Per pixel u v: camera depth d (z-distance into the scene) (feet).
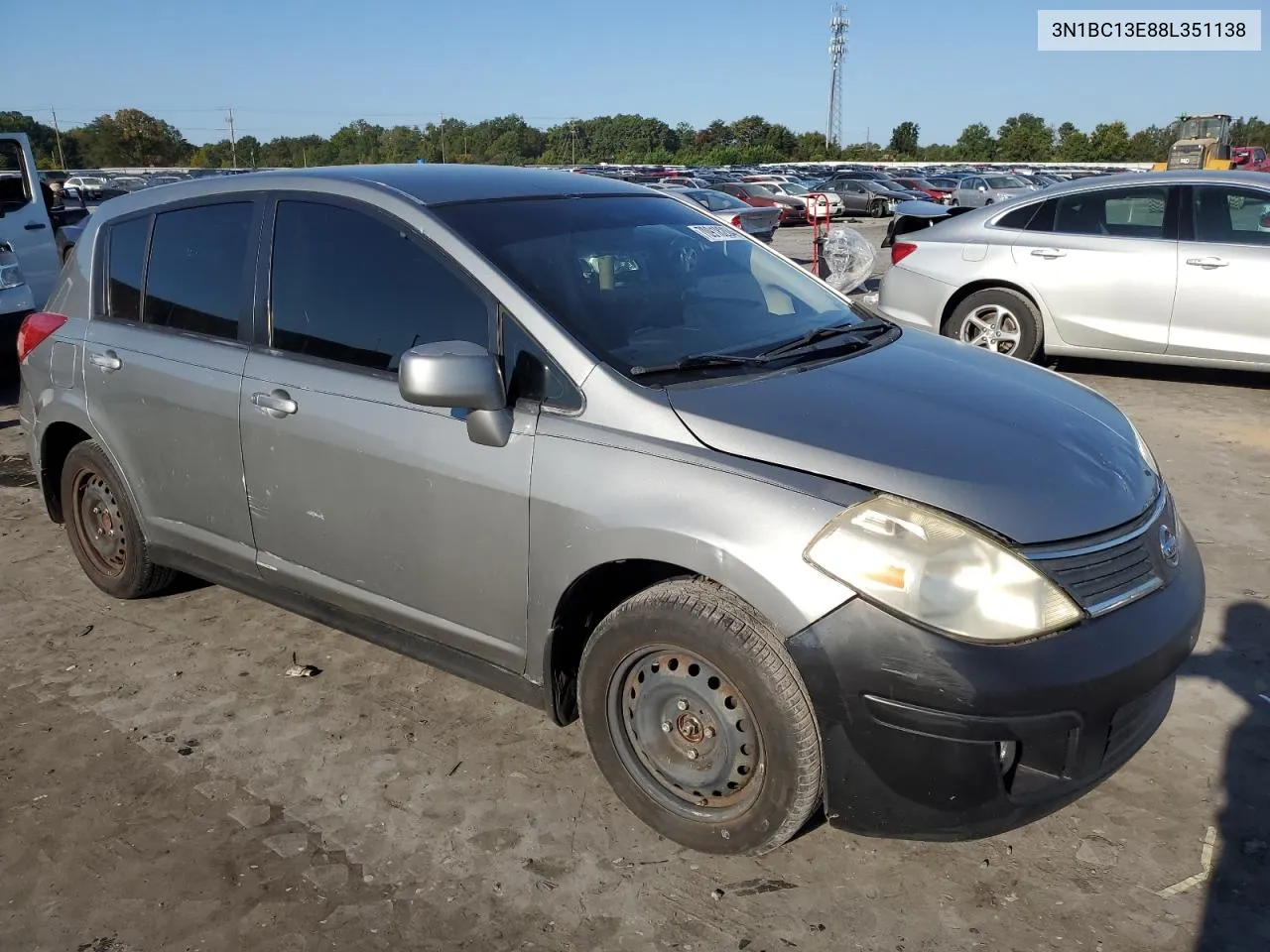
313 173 11.39
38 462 14.15
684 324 9.96
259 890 8.50
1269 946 7.72
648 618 8.36
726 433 8.23
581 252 10.30
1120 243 23.68
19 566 15.42
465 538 9.46
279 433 10.74
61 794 9.80
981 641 7.27
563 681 9.45
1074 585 7.54
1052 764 7.58
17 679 12.02
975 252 25.46
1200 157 133.69
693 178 138.10
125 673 12.11
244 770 10.14
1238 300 22.49
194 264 12.01
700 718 8.45
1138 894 8.27
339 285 10.56
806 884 8.45
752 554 7.68
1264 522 16.06
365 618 10.75
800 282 12.17
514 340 9.24
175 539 12.51
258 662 12.32
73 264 13.61
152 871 8.75
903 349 10.68
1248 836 8.93
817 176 198.08
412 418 9.66
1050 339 24.89
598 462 8.51
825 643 7.43
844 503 7.60
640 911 8.19
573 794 9.65
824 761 7.73
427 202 10.25
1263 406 23.00
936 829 7.68
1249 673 11.55
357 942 7.93
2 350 27.40
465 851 8.91
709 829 8.55
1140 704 7.88
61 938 8.03
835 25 358.43
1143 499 8.57
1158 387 24.98
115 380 12.53
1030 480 7.91
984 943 7.80
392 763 10.21
